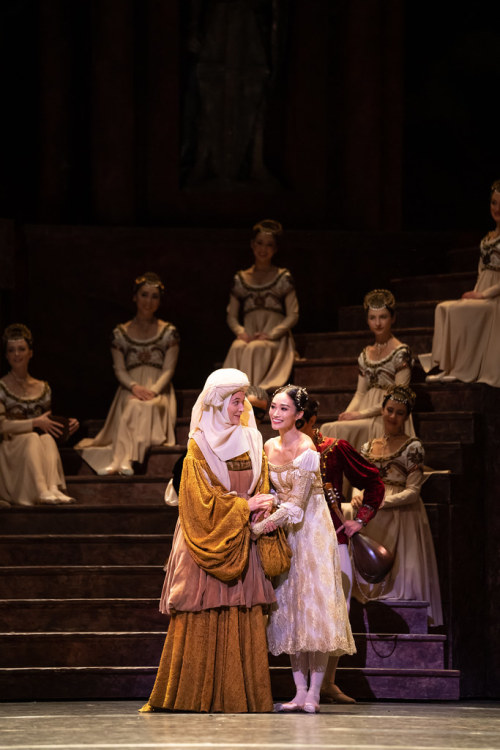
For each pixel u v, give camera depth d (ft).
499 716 63.87
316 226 116.16
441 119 120.67
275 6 114.62
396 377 88.02
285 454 64.49
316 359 98.17
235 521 62.39
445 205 120.47
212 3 114.21
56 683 70.74
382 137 116.26
